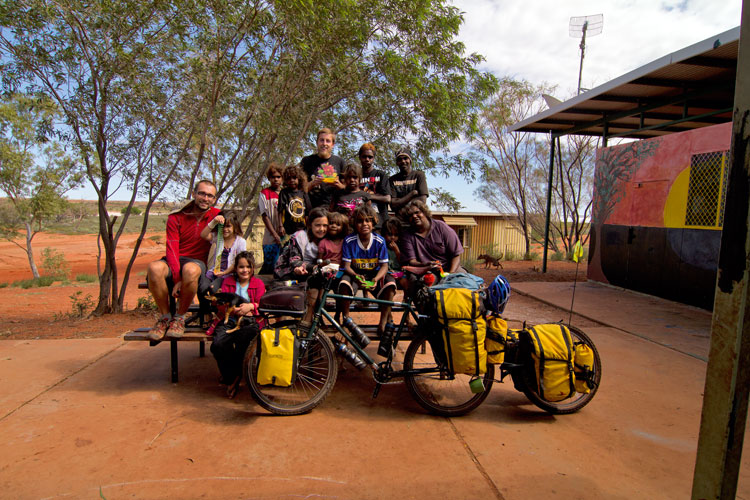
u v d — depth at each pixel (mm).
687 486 2469
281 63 7605
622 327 5824
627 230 8625
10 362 4516
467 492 2396
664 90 8422
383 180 5250
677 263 7371
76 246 34906
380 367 3443
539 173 18953
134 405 3484
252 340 3328
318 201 5121
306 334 3377
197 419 3248
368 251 3812
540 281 10359
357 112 9539
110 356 4734
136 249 7711
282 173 4941
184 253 4004
